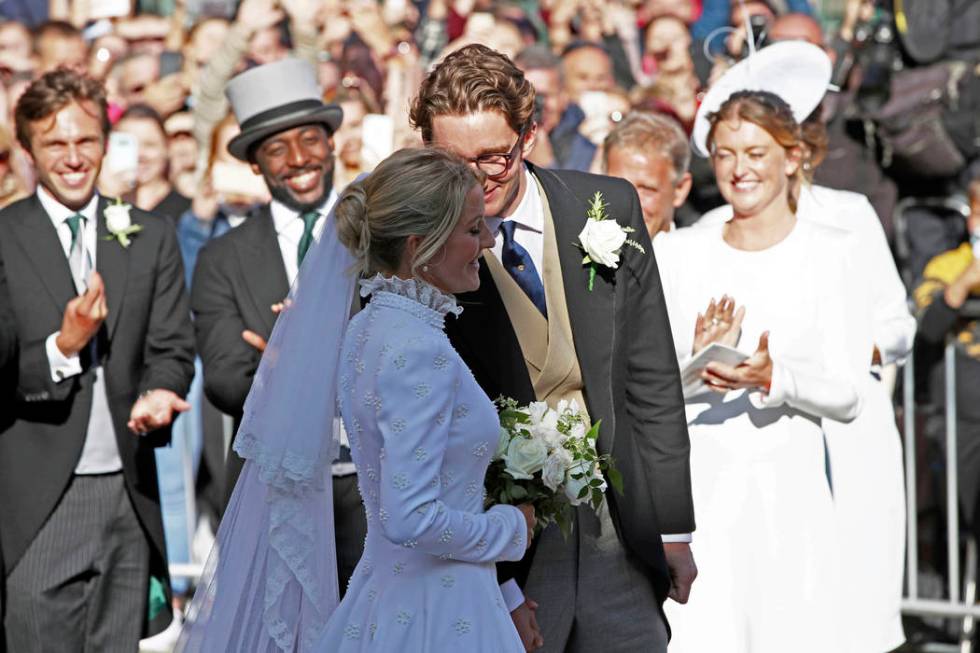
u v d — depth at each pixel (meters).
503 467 11.45
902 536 18.72
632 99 24.25
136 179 23.83
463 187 10.85
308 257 12.12
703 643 15.43
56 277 16.55
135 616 16.69
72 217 16.86
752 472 15.55
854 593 18.45
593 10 26.41
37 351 16.16
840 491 18.55
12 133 23.84
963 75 23.53
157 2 27.69
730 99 16.00
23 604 16.20
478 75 11.87
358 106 22.70
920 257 23.00
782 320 15.66
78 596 16.52
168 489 21.73
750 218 15.94
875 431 18.56
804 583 15.44
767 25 21.91
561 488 11.64
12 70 25.27
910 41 23.84
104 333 16.64
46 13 27.16
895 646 18.64
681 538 13.06
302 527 12.02
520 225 12.47
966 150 23.47
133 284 16.89
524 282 12.35
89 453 16.55
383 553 11.11
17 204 17.05
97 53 25.97
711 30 25.08
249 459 12.37
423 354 10.56
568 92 24.39
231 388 16.36
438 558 10.98
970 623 21.19
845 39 23.75
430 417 10.50
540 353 12.28
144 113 24.17
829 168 23.38
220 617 12.41
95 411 16.58
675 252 16.20
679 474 12.92
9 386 16.30
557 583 12.30
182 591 21.97
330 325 11.94
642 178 17.44
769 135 15.75
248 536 12.38
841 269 15.79
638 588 12.63
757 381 14.91
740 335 15.73
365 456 10.93
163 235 17.36
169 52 25.69
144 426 16.38
